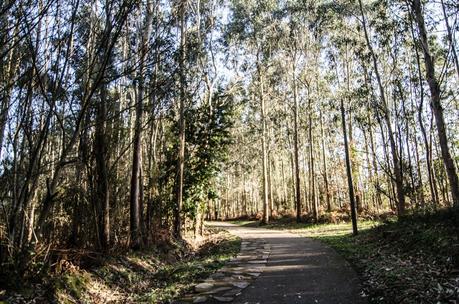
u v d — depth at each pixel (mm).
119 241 11398
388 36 19938
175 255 13812
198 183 18281
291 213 34969
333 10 21875
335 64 27469
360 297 6762
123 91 15445
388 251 10695
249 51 30469
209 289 7902
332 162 37688
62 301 6777
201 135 18438
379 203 33281
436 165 26219
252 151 43875
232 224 37469
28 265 6984
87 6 9867
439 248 8578
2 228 6883
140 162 13055
